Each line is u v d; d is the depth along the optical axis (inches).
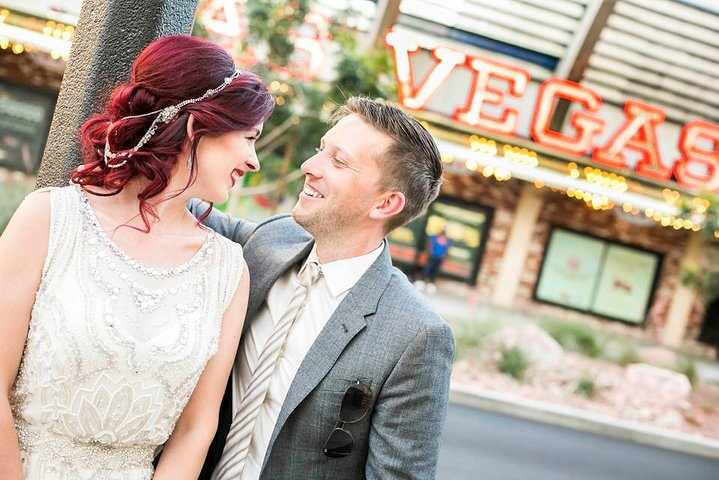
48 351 49.2
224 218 75.4
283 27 281.3
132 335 51.5
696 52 461.1
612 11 438.3
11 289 48.8
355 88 291.0
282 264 65.1
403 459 59.1
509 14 447.8
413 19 455.2
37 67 414.6
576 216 516.1
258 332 64.0
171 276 54.8
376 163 63.1
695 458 300.2
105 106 58.5
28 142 418.0
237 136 55.2
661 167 417.1
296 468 60.1
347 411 59.2
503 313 478.3
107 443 52.5
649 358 438.0
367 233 65.0
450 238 512.1
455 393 303.1
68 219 51.4
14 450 48.4
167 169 53.0
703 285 450.3
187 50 53.7
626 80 479.5
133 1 58.4
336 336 61.2
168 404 53.8
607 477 243.1
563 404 326.3
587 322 523.2
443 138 426.3
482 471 219.9
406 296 64.4
